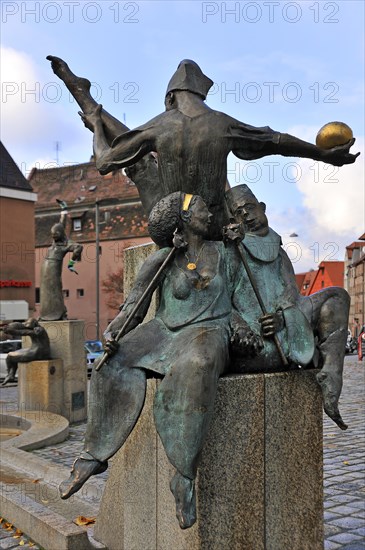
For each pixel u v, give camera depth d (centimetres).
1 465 634
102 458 290
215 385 278
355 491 570
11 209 3622
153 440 326
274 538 307
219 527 291
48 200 4556
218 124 344
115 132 406
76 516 463
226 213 357
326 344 319
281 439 310
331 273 6912
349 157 355
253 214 330
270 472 307
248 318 314
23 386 1060
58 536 388
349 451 758
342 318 322
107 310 4050
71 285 4216
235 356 304
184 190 347
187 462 271
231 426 296
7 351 2317
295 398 314
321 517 322
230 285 317
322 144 351
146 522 332
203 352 277
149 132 350
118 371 292
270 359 309
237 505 296
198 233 313
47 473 590
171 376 278
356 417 1054
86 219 4291
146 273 309
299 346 312
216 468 292
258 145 352
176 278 305
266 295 319
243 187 339
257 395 303
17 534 441
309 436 319
